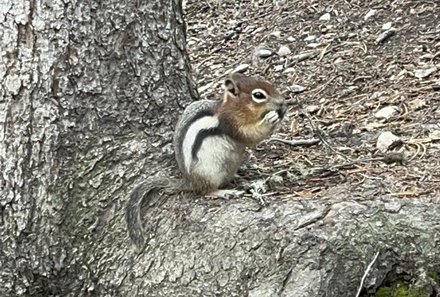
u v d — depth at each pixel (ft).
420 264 20.34
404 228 20.47
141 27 23.47
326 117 30.37
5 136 22.76
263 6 44.19
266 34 40.78
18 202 22.85
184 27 24.95
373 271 20.22
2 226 23.03
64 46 22.56
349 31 37.78
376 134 27.12
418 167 23.22
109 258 22.48
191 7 47.06
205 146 21.94
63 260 22.90
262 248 20.56
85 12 22.61
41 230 22.88
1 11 22.48
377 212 20.66
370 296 20.36
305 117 30.71
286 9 42.65
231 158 22.30
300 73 35.60
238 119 21.95
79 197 22.85
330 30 38.60
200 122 22.12
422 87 30.66
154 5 23.67
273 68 37.09
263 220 20.95
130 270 22.11
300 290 19.77
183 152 22.09
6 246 23.08
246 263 20.58
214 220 21.50
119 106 23.25
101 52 22.93
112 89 23.15
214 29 43.68
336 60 35.45
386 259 20.36
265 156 25.86
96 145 23.00
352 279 20.17
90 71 22.85
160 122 23.72
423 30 35.40
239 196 22.16
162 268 21.61
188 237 21.57
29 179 22.79
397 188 21.80
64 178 22.79
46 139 22.68
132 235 22.20
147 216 22.39
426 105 28.94
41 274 23.06
